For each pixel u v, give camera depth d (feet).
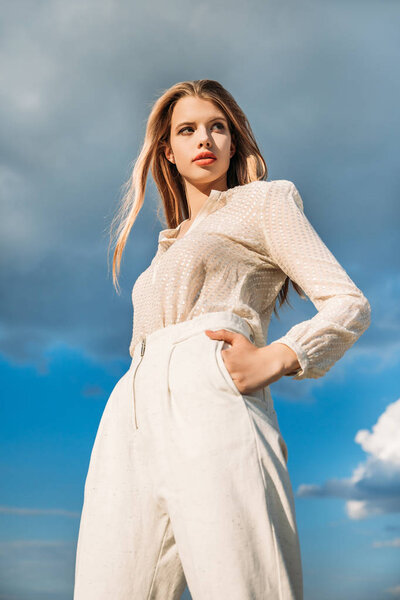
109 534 4.57
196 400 4.41
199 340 4.60
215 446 4.25
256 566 4.06
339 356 4.72
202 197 5.90
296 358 4.51
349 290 4.80
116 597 4.48
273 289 5.34
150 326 5.08
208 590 4.04
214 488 4.16
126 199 6.89
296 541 4.31
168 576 4.56
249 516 4.14
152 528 4.52
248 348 4.51
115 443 4.77
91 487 4.78
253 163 6.10
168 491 4.37
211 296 4.92
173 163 6.52
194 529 4.15
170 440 4.42
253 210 5.17
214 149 5.72
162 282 5.02
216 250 5.06
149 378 4.67
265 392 4.84
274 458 4.39
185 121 5.79
